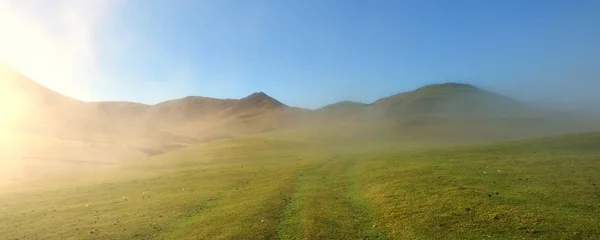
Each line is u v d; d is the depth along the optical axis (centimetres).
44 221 3956
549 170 5000
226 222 3506
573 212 3173
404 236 2925
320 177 5734
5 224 3891
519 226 2923
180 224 3622
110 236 3322
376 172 5641
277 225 3347
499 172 5028
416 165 5994
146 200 4781
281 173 6275
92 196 5288
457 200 3647
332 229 3153
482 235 2811
